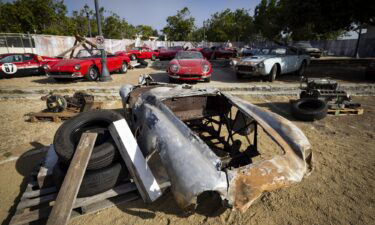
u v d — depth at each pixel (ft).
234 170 6.04
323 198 7.78
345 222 6.79
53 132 13.53
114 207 7.38
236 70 28.60
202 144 6.54
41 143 12.08
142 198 7.36
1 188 8.39
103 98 21.33
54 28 99.14
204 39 164.76
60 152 7.66
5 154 10.87
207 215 7.06
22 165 9.95
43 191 7.59
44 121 15.34
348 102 17.22
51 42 61.77
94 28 121.80
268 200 7.73
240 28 147.95
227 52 66.39
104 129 9.16
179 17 147.33
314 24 38.34
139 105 10.00
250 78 31.07
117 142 7.71
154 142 7.13
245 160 8.51
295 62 30.83
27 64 32.91
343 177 8.95
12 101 20.72
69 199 6.20
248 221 6.84
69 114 14.97
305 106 16.90
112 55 34.04
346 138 12.63
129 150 7.44
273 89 24.11
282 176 6.11
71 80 28.71
